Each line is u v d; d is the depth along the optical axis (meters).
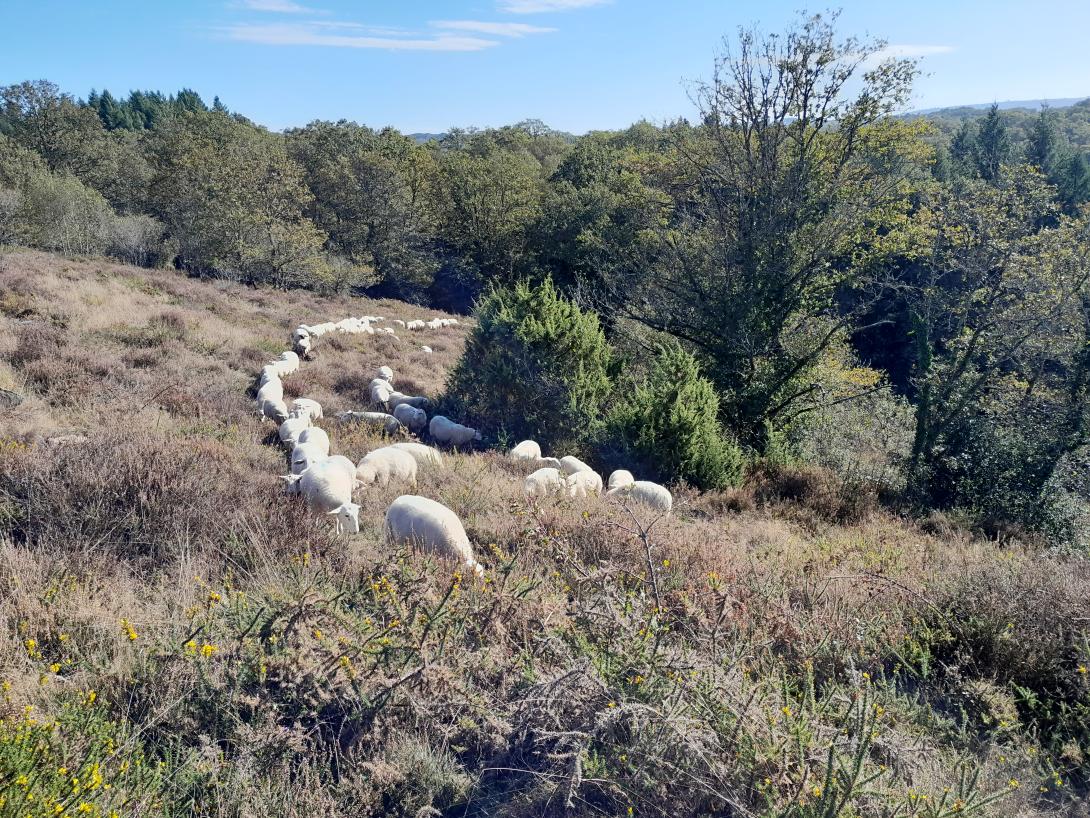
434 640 4.26
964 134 54.06
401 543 6.04
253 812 3.04
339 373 16.03
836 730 3.51
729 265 17.89
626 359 15.52
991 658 4.93
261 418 10.80
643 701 3.76
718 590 5.20
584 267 36.00
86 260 25.83
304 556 5.33
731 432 16.56
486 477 9.00
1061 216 17.03
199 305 20.45
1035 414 15.20
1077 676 4.61
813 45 16.91
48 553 4.93
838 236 17.30
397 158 52.12
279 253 33.94
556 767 3.46
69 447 6.40
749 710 3.64
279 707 3.66
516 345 13.63
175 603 4.48
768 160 17.98
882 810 3.11
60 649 3.94
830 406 18.70
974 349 15.84
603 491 10.34
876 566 7.06
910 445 16.67
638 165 32.16
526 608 4.64
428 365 20.09
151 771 3.07
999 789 3.58
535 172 59.66
